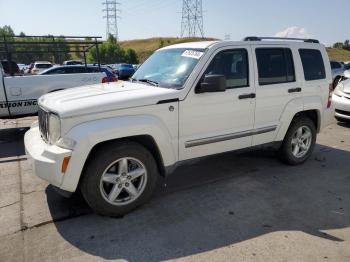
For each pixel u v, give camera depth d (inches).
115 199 147.3
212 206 159.6
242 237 134.0
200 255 122.3
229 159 225.5
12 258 120.0
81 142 133.1
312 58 215.5
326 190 180.1
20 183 184.9
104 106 139.0
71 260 119.3
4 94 294.5
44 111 150.3
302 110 208.5
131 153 145.6
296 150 215.3
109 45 2812.5
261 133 192.2
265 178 194.9
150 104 148.5
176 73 169.0
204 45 173.3
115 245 128.1
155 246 127.5
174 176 195.6
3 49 367.6
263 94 187.3
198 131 166.2
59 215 149.8
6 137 294.5
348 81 339.3
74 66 466.6
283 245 128.7
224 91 171.0
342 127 331.6
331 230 140.1
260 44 188.5
